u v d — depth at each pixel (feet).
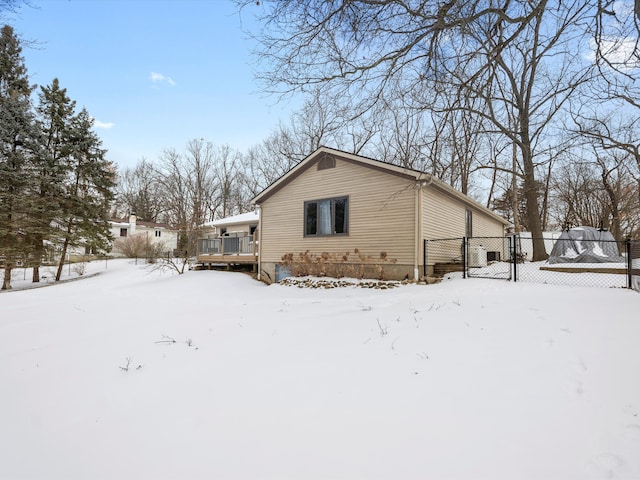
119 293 37.32
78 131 60.18
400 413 8.26
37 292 44.04
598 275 28.78
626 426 7.20
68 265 77.82
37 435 8.18
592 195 81.97
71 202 60.13
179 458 6.97
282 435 7.60
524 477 5.99
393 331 14.97
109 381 11.36
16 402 10.05
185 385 10.66
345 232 36.81
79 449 7.50
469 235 45.75
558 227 96.68
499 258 54.90
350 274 35.86
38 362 13.55
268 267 43.70
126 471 6.64
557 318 14.56
